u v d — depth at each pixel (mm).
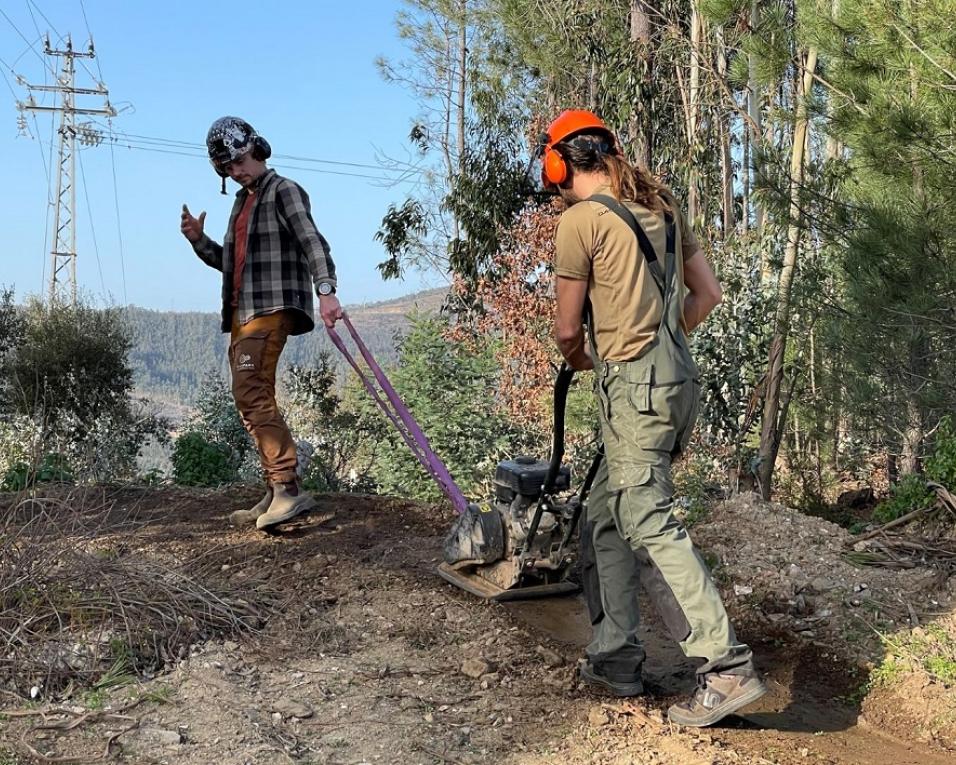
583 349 3234
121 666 3242
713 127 14102
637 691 3318
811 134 10781
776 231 10141
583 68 14641
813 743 3066
